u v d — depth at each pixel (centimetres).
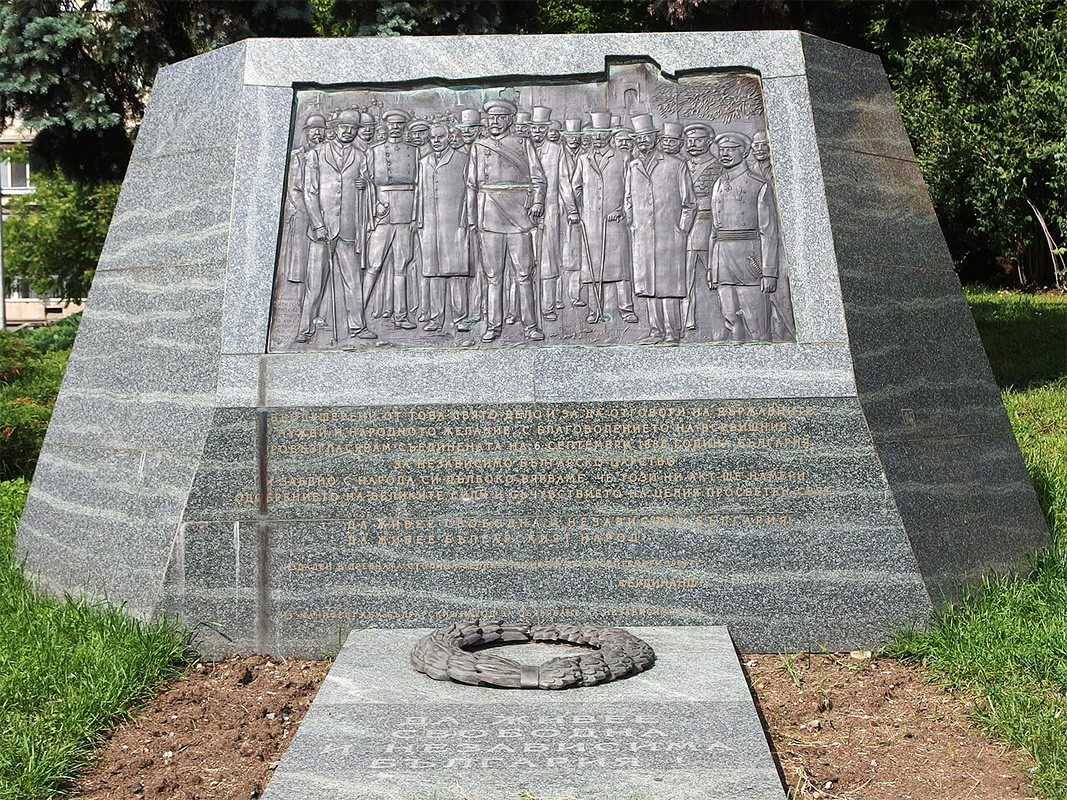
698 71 568
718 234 555
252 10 1130
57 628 526
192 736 455
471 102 573
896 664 518
